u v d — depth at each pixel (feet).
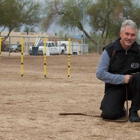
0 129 21.40
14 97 34.01
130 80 22.98
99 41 165.17
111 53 23.63
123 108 24.58
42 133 20.59
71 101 32.01
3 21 131.13
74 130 21.34
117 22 172.65
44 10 173.06
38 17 142.82
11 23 133.90
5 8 129.49
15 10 132.77
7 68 76.13
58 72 68.18
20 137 19.74
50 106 29.30
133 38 22.95
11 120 23.77
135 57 23.72
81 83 47.42
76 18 173.78
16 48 175.52
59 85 44.34
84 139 19.47
